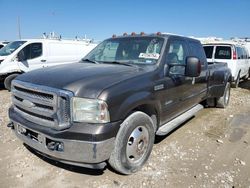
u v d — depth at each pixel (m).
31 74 3.62
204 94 6.09
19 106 3.53
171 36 4.56
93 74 3.40
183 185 3.36
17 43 10.38
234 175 3.65
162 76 4.00
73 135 2.93
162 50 4.18
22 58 9.98
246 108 7.64
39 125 3.20
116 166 3.34
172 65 4.24
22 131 3.51
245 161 4.10
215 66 6.70
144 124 3.57
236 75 11.14
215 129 5.61
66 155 3.01
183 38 5.01
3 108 6.83
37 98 3.17
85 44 13.12
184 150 4.42
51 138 3.03
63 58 11.61
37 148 3.29
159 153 4.25
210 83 6.34
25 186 3.28
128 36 4.79
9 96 8.53
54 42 11.27
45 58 10.71
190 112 5.33
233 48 10.83
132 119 3.34
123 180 3.44
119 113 3.12
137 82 3.46
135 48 4.41
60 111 2.98
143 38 4.52
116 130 3.10
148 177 3.52
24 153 4.12
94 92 2.97
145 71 3.78
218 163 3.99
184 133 5.26
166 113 4.29
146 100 3.55
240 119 6.42
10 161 3.88
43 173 3.57
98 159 2.98
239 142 4.89
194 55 5.30
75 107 2.95
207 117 6.52
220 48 11.03
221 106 7.40
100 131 2.92
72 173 3.58
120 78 3.37
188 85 4.92
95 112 2.94
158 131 4.16
